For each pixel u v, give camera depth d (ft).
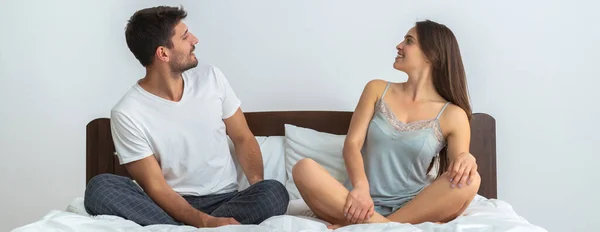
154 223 7.78
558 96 11.04
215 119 8.98
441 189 7.82
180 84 8.94
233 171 9.24
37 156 11.94
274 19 11.28
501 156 11.14
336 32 11.19
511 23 11.04
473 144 10.18
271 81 11.32
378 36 11.14
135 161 8.63
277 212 8.09
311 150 9.91
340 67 11.20
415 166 8.56
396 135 8.50
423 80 8.73
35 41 11.84
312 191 7.86
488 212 7.91
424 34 8.66
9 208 11.98
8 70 11.87
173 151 8.77
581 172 11.07
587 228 11.12
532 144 11.10
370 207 7.80
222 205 8.28
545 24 11.00
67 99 11.85
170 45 8.65
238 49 11.34
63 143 11.91
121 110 8.63
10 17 11.83
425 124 8.48
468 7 11.07
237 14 11.33
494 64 11.06
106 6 11.71
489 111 11.10
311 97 11.25
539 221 11.15
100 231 6.95
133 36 8.71
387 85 8.93
